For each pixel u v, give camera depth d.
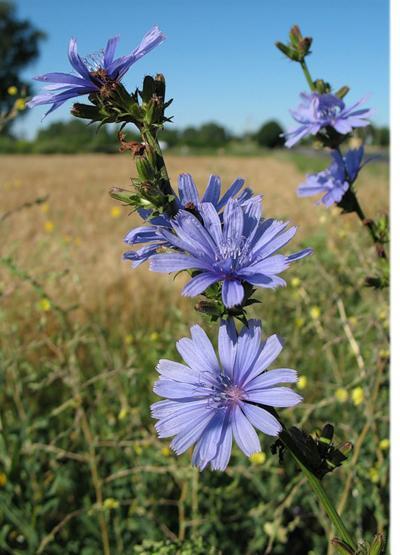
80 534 3.97
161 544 2.70
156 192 1.52
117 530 3.60
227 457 1.43
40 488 3.93
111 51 1.61
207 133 58.69
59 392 5.16
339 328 4.27
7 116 4.56
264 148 52.72
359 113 2.60
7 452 4.08
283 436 1.53
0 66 64.69
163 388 1.54
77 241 8.00
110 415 4.34
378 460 3.54
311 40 2.63
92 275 7.46
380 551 1.51
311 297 4.61
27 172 30.64
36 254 6.59
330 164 2.79
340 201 2.79
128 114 1.55
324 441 1.56
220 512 3.79
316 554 3.53
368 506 3.62
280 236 1.51
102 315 6.23
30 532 3.65
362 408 3.77
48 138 60.41
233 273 1.47
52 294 6.13
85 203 15.84
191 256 1.48
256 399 1.46
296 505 3.79
